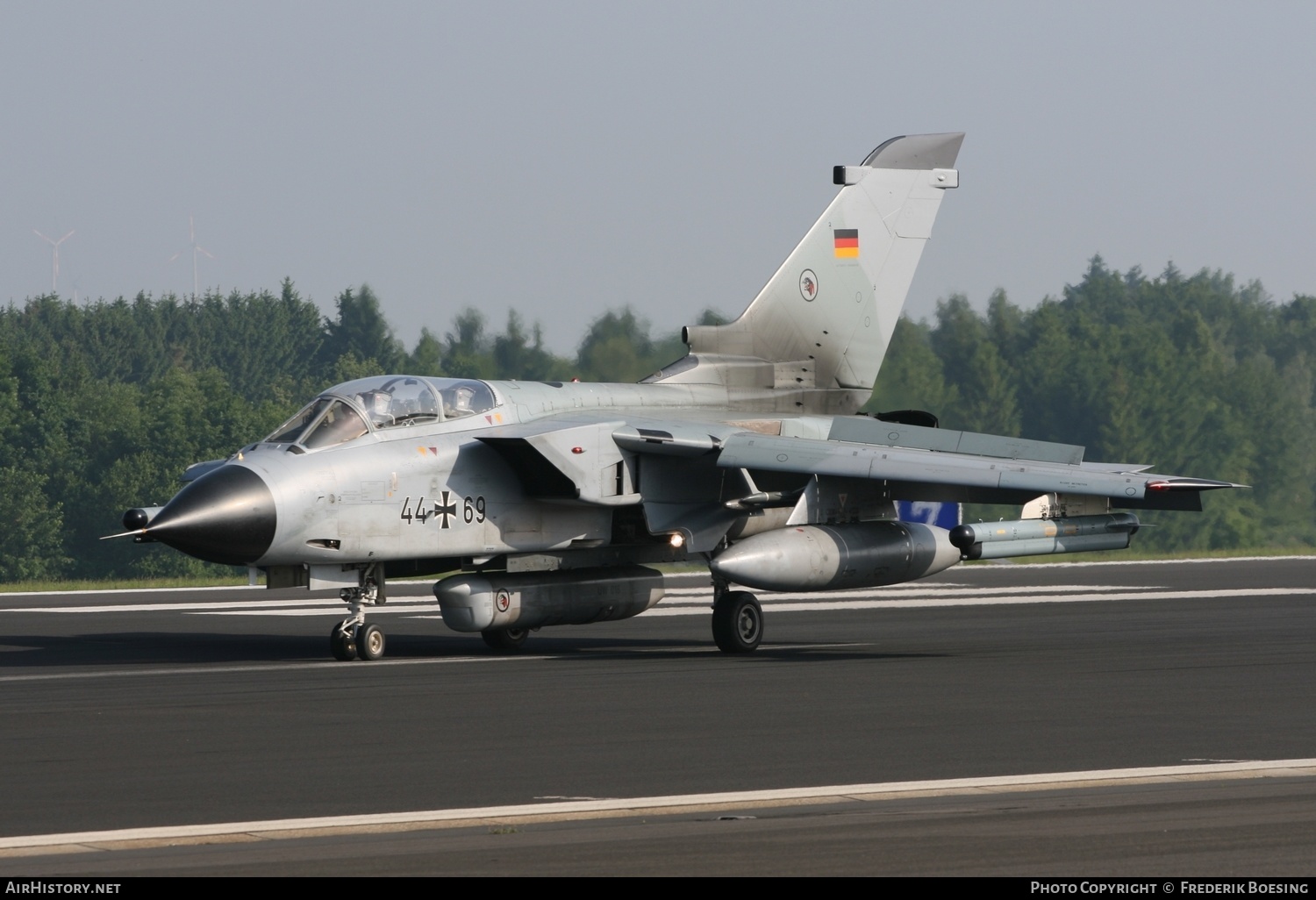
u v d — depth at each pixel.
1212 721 45.59
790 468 67.00
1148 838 29.95
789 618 88.12
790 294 79.94
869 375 82.31
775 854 28.72
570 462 66.56
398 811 32.91
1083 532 65.31
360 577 65.81
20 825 31.88
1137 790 34.91
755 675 58.59
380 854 29.03
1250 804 33.28
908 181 83.56
